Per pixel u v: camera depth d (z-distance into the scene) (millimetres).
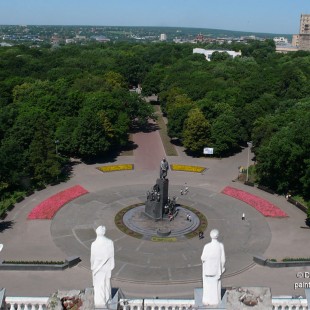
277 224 77438
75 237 70750
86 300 26047
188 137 114125
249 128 124812
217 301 27422
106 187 92812
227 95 139500
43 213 78812
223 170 105812
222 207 84125
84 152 106688
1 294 28297
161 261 63938
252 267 63031
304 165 86812
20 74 189375
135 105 138000
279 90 159750
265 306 24594
